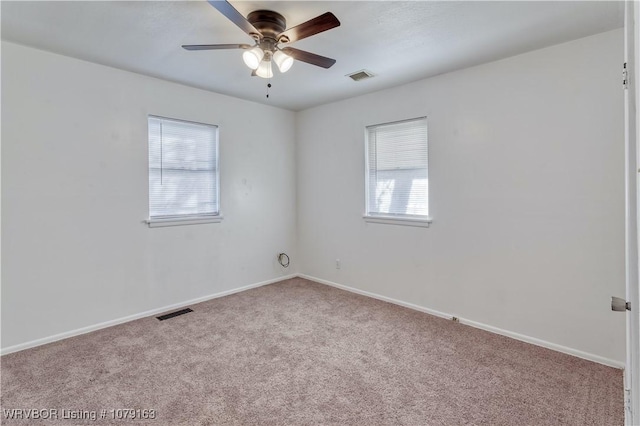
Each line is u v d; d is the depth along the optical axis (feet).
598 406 6.40
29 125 8.76
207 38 8.19
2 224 8.45
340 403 6.53
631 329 3.18
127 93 10.47
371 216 12.85
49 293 9.16
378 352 8.56
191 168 12.32
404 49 8.74
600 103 7.86
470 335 9.57
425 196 11.44
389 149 12.39
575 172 8.26
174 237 11.78
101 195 10.05
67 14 7.03
